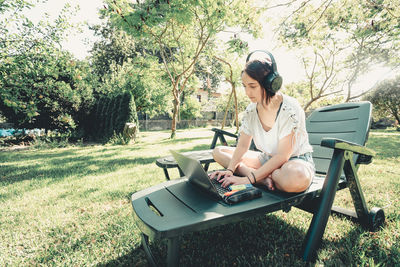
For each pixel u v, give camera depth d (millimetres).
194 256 1482
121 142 10117
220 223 1017
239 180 1398
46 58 5219
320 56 11359
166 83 13547
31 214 2258
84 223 1984
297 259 1358
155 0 4660
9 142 11266
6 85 5055
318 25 4809
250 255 1454
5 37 5191
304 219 1916
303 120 1479
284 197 1255
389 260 1320
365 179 2979
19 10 5188
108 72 21344
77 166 4781
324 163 2000
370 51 8328
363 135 1849
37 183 3441
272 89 1314
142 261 1430
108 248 1579
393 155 4992
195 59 10406
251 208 1104
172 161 2129
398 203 2117
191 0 5551
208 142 9125
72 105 11219
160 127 24625
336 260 1331
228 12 6348
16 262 1462
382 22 4469
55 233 1831
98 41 24281
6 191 3080
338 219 1845
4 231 1893
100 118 12398
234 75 14172
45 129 11352
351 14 4367
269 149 1560
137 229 1804
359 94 11789
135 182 3221
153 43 10414
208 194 1305
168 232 911
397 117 18016
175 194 1337
